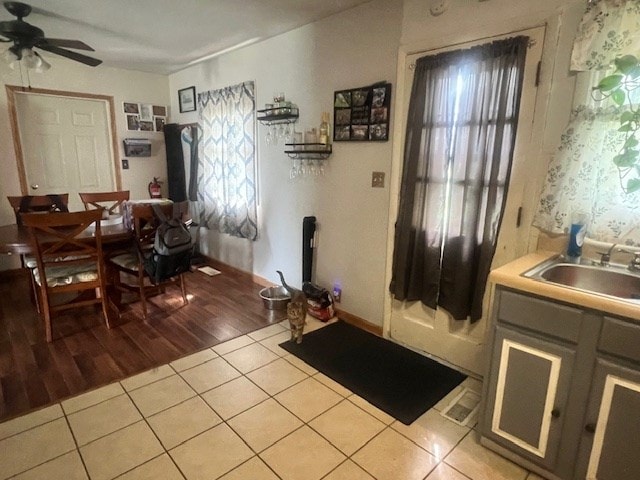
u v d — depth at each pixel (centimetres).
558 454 155
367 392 221
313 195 326
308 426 194
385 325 285
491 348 169
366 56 266
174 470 166
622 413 136
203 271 441
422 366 249
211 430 190
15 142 400
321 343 277
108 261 321
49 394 214
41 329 291
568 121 186
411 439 186
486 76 206
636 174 169
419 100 236
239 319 316
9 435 184
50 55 404
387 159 265
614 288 174
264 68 351
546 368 152
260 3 261
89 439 183
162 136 504
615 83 162
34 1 259
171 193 498
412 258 257
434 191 238
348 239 303
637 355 130
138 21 298
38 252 252
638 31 160
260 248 395
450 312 240
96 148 458
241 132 387
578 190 185
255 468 168
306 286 324
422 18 233
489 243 217
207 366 246
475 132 214
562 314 145
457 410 208
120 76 459
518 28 196
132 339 279
